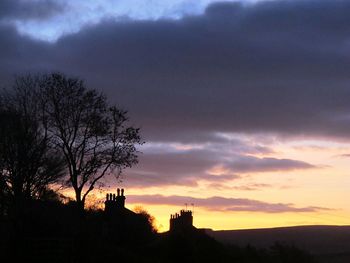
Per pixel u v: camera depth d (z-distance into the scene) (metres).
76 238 46.41
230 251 67.12
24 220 48.31
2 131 47.75
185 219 71.06
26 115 49.69
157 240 71.31
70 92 51.16
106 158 51.44
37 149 48.47
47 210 51.97
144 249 61.97
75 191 50.88
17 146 47.81
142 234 68.69
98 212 69.50
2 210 48.16
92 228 60.00
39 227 49.41
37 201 50.84
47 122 50.66
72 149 51.03
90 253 46.66
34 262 42.50
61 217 52.91
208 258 60.69
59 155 50.81
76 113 51.12
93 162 50.91
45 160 49.12
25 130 48.41
